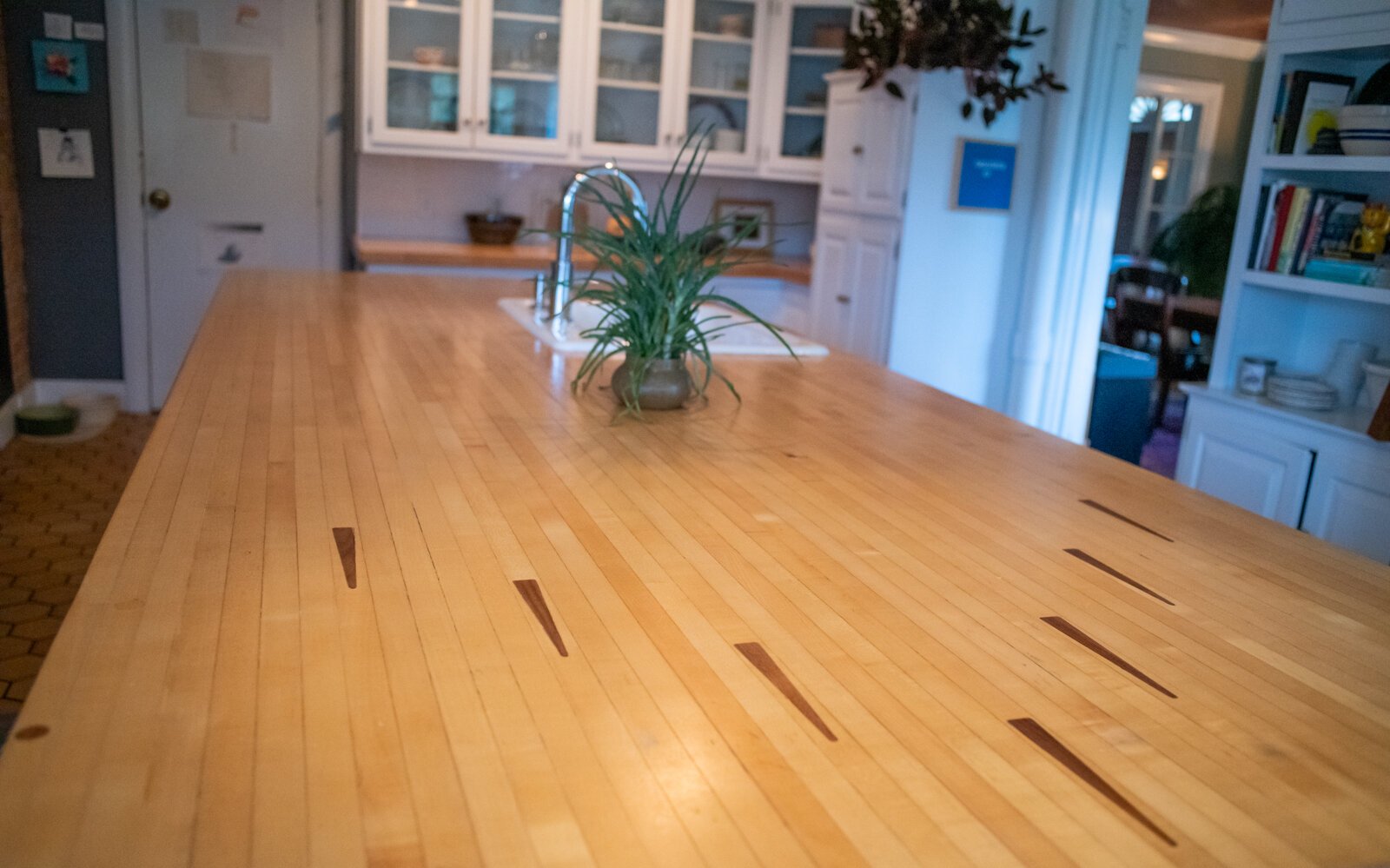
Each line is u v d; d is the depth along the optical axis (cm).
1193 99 711
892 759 89
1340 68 315
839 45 503
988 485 171
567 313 273
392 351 245
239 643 101
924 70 403
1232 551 147
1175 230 708
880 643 111
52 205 485
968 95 414
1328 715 102
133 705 89
